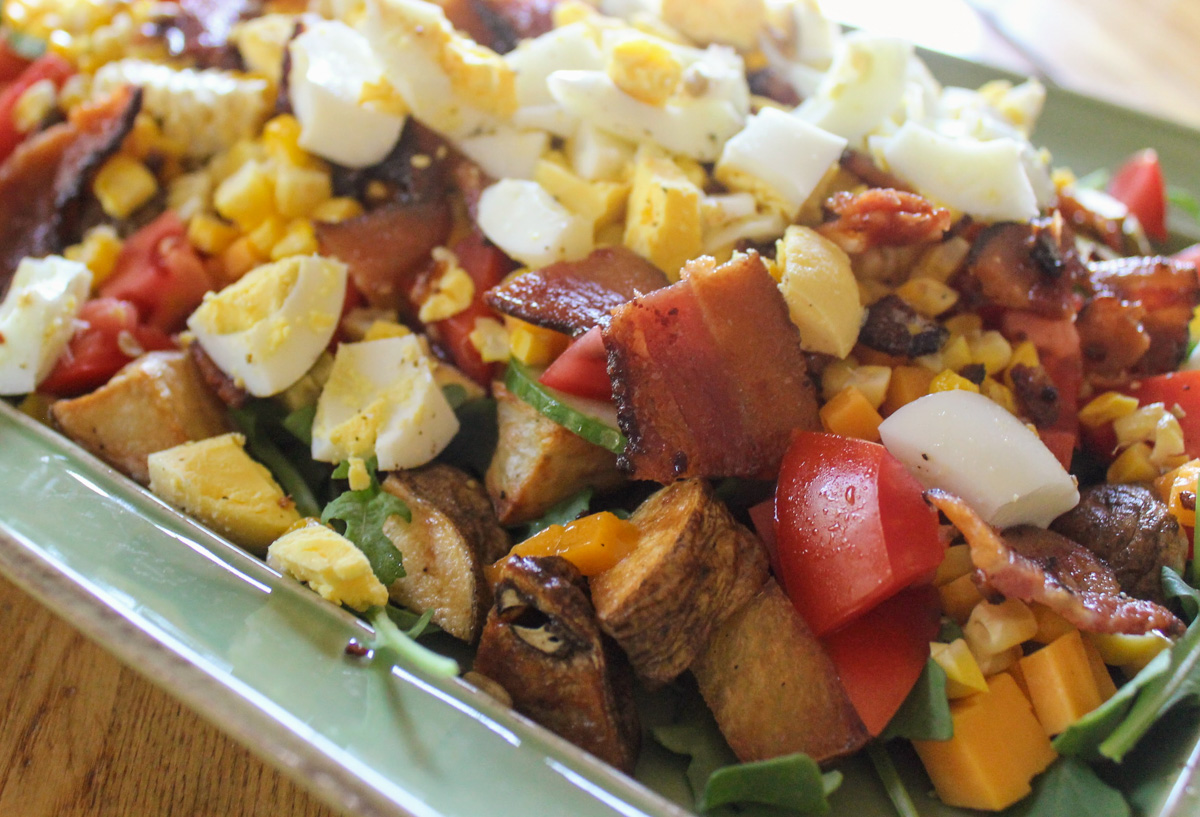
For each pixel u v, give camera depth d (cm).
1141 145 31
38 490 20
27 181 26
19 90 28
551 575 18
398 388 22
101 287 25
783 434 20
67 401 22
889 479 19
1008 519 20
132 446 22
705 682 19
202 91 26
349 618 18
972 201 22
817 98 24
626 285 21
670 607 18
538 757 17
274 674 18
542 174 23
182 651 18
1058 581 18
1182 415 23
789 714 18
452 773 17
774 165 22
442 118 23
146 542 19
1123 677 20
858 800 18
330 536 19
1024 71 35
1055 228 23
